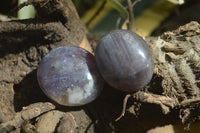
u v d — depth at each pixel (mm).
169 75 359
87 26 579
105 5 572
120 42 333
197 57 361
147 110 369
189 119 363
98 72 347
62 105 365
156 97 350
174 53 369
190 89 352
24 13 478
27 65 382
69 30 380
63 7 362
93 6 582
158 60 368
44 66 343
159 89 362
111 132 385
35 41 379
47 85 340
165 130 378
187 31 374
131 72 329
